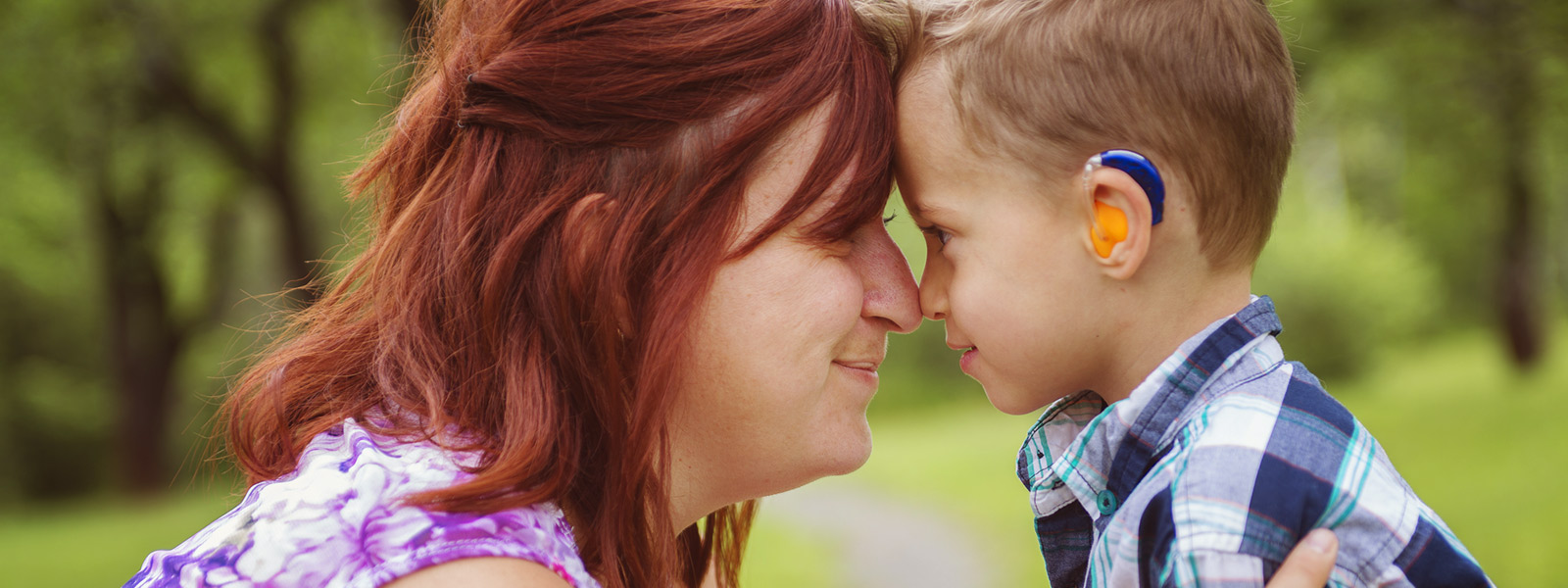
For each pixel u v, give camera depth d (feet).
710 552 5.16
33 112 40.29
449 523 3.13
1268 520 3.56
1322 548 3.42
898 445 55.83
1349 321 62.23
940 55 4.24
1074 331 4.16
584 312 3.61
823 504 36.04
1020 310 4.16
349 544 3.13
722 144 3.70
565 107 3.73
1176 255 4.09
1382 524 3.65
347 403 3.82
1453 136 42.06
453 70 4.09
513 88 3.76
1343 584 3.61
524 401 3.49
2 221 50.88
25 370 68.44
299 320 4.28
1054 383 4.31
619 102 3.71
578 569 3.32
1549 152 43.70
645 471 3.56
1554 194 55.72
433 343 3.76
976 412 75.25
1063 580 4.56
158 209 50.60
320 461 3.41
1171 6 4.06
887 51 4.38
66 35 38.34
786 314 3.80
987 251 4.19
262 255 63.00
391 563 3.05
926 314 4.48
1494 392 47.62
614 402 3.61
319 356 3.99
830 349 3.92
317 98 46.03
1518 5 35.42
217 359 66.08
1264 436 3.75
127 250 50.78
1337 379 62.39
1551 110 38.24
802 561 26.48
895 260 4.30
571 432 3.60
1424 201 54.60
